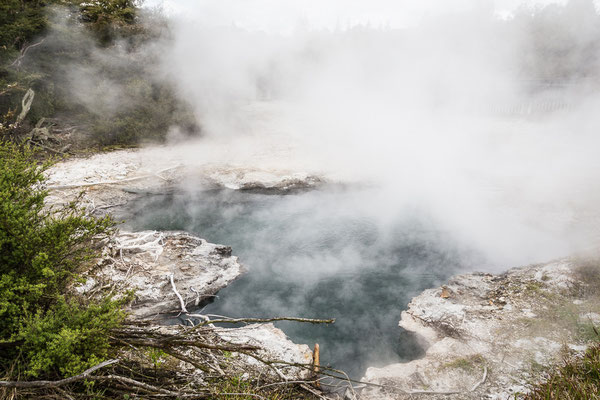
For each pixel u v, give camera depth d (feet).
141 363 9.27
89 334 7.75
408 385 11.99
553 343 12.89
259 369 12.21
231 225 25.36
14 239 8.54
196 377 9.52
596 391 9.13
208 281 18.58
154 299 16.79
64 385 7.57
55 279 8.83
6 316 8.10
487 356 12.85
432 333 15.08
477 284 17.63
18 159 10.16
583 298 15.31
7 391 6.97
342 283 19.13
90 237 10.60
